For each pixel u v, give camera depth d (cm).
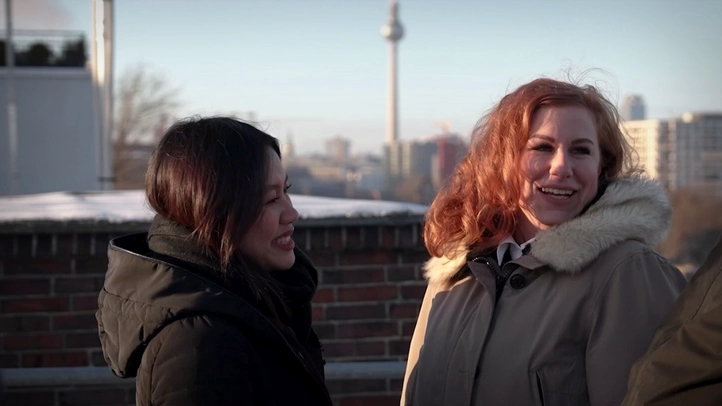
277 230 186
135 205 413
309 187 7844
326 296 364
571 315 188
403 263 365
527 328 194
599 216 192
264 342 170
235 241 171
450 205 224
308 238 360
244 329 167
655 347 160
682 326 153
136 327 163
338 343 364
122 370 168
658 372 151
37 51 1501
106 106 924
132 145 3005
